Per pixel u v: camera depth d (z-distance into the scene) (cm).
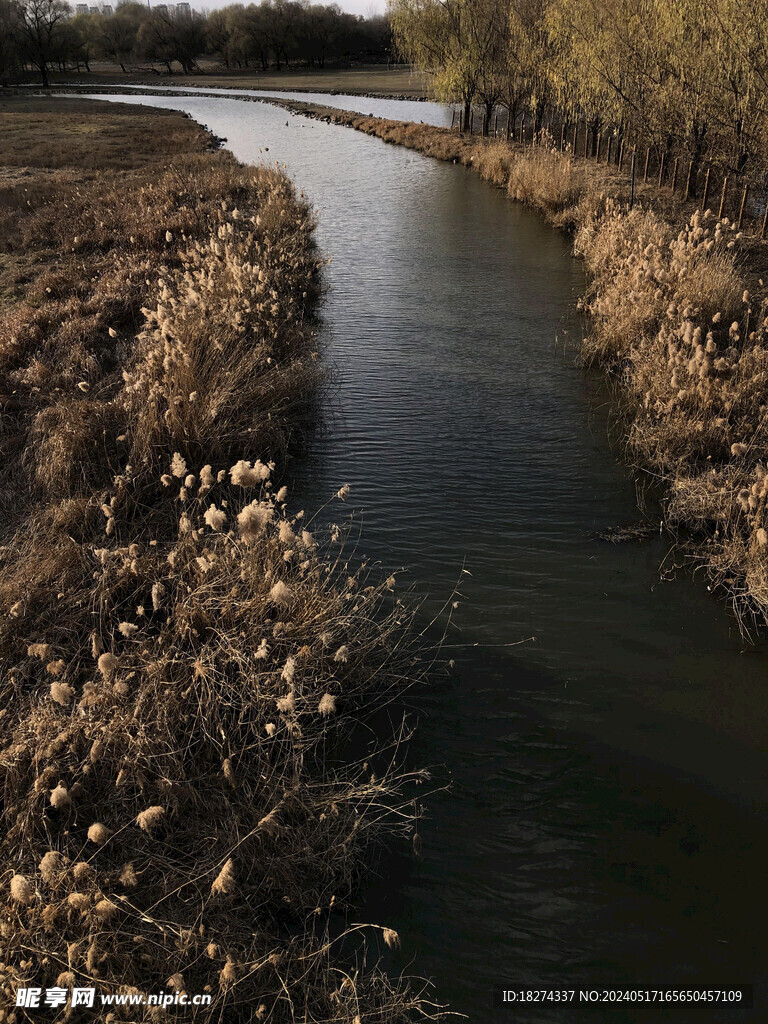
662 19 1661
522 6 2750
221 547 539
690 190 1798
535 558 611
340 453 788
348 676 461
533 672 493
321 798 379
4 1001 272
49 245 1540
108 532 532
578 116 2530
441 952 333
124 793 357
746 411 710
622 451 784
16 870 321
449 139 3203
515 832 388
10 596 480
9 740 386
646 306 973
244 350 884
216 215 1573
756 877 368
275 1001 294
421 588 576
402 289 1364
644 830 389
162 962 299
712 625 538
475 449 792
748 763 428
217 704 403
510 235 1766
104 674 390
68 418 699
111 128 3866
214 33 11131
